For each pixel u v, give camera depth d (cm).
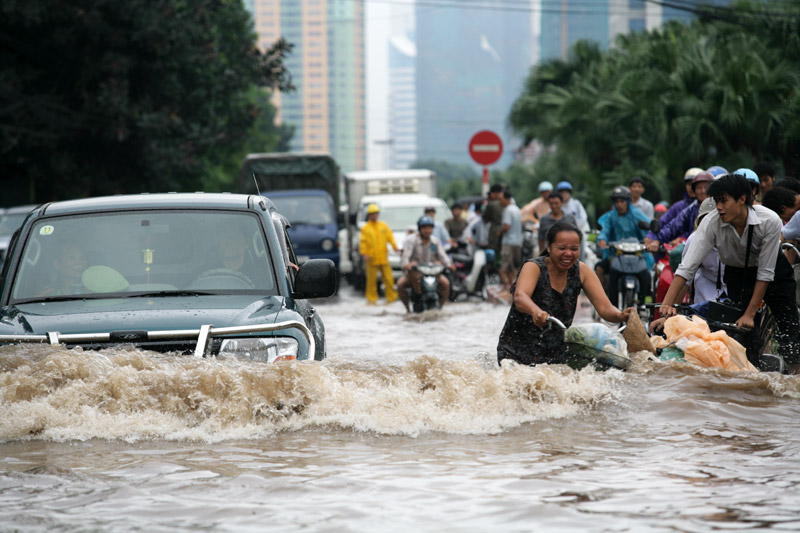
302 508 763
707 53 5231
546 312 1262
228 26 7556
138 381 1052
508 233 3803
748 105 4906
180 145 6206
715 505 767
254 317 1154
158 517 741
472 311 3247
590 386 1177
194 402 1051
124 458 922
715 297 1605
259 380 1070
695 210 2103
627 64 5866
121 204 1370
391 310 3478
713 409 1115
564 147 6212
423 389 1143
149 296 1243
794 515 740
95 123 6006
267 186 5678
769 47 5531
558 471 874
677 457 924
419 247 3325
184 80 6531
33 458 924
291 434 1023
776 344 1518
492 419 1077
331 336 2466
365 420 1059
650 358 1300
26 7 5453
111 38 5875
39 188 6512
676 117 5172
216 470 880
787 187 1914
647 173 5197
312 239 4559
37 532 708
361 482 838
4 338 1117
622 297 2634
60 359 1059
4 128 5791
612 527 712
